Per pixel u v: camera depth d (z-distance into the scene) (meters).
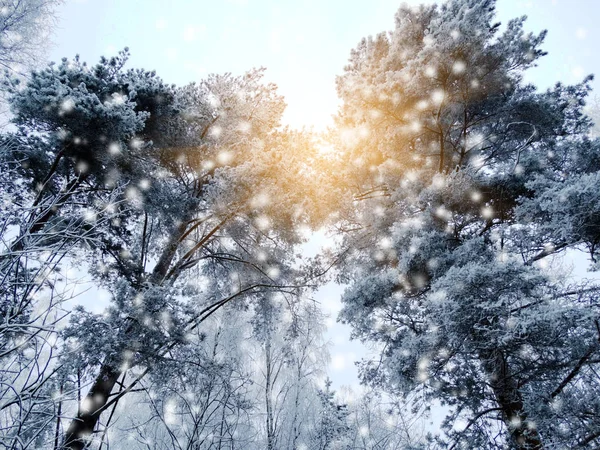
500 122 7.34
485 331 4.21
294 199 7.11
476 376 4.83
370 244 7.81
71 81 5.79
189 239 8.39
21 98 4.82
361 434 6.48
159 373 5.01
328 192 7.32
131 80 6.43
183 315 5.18
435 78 6.29
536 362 4.53
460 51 5.80
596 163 5.92
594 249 4.47
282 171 6.87
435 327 4.43
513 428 4.38
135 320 4.89
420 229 5.80
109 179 5.80
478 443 4.39
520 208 5.01
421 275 5.71
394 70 7.51
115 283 4.95
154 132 6.84
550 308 3.71
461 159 7.17
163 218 6.84
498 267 3.94
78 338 4.14
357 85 7.35
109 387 5.25
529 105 6.80
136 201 6.20
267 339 8.29
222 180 6.84
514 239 5.50
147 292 4.98
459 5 6.00
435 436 4.52
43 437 2.84
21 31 10.37
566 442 3.92
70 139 5.21
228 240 9.09
